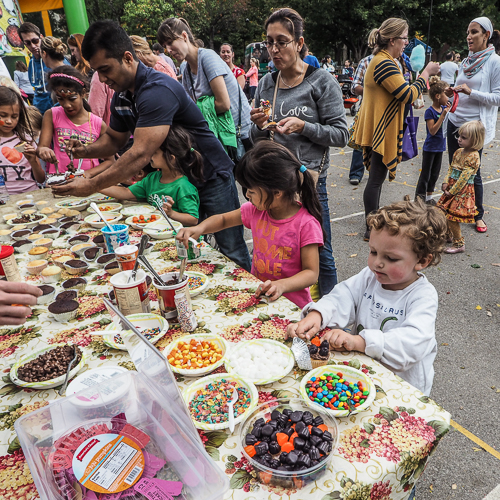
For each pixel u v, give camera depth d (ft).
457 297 11.44
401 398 3.78
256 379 4.02
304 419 3.33
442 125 16.22
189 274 6.39
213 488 2.64
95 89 15.10
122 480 2.85
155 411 3.13
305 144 9.39
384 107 12.51
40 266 6.77
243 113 14.53
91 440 3.09
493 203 18.34
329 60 54.49
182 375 4.27
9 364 4.65
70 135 12.36
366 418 3.56
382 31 11.96
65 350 4.55
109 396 3.36
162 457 3.01
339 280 12.60
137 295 5.14
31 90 27.32
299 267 6.61
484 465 6.56
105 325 5.29
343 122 9.33
